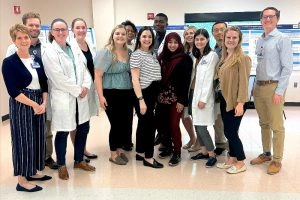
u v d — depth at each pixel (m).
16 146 2.59
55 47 2.77
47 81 2.79
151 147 3.26
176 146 3.34
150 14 6.58
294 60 6.29
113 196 2.63
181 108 3.21
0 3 5.32
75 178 3.00
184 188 2.77
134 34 3.64
